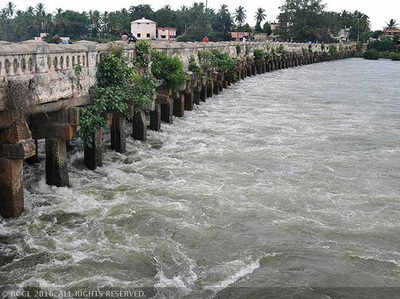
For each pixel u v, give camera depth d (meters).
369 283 11.82
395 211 16.36
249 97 44.81
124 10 123.75
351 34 181.62
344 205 16.73
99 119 18.42
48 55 14.92
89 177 18.14
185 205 15.89
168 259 12.43
